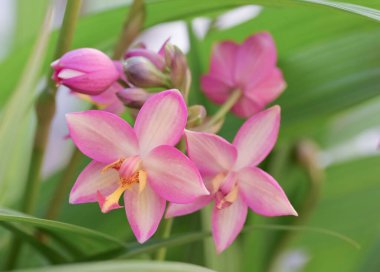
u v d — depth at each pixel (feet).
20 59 1.27
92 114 0.97
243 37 1.29
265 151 1.01
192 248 1.21
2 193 1.15
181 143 1.03
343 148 1.55
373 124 1.52
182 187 0.96
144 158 0.98
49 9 1.09
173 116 0.97
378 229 1.42
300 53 1.27
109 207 0.96
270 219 1.30
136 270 0.81
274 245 1.30
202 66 1.29
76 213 1.27
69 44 1.08
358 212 1.42
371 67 1.22
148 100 0.97
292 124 1.22
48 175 1.37
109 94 1.08
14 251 1.13
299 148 1.30
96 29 1.26
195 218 1.24
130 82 1.03
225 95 1.18
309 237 1.43
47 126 1.11
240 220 1.01
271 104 1.23
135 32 1.13
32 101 1.14
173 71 1.02
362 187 1.42
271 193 1.00
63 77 0.99
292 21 1.23
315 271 1.49
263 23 1.25
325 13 1.21
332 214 1.42
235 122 1.25
